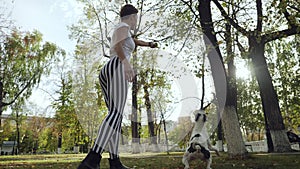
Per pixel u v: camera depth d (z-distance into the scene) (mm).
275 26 8375
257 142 17516
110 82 2523
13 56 20250
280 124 9867
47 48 22469
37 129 32906
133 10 2803
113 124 2479
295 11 8617
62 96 25094
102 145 2469
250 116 23312
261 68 10016
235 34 7973
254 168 5332
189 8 7727
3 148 43531
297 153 8938
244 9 8508
